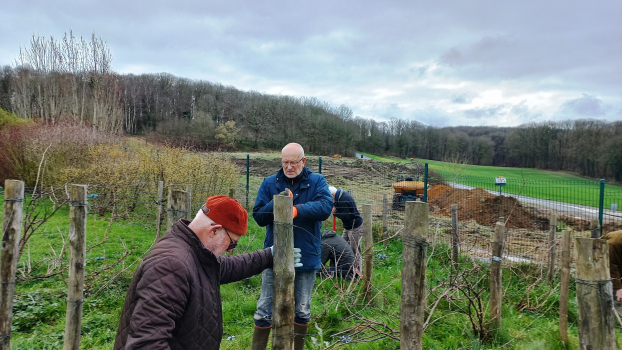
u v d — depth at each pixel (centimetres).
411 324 231
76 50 2961
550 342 419
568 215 1270
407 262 231
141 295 172
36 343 377
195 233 198
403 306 234
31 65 3108
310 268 318
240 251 714
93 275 512
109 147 1305
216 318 200
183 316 185
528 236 1024
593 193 1495
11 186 284
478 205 1460
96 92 2720
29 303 454
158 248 188
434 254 682
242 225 204
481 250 777
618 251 412
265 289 322
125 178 1015
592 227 627
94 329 411
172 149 1159
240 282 566
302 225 316
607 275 226
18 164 1223
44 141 1230
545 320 479
